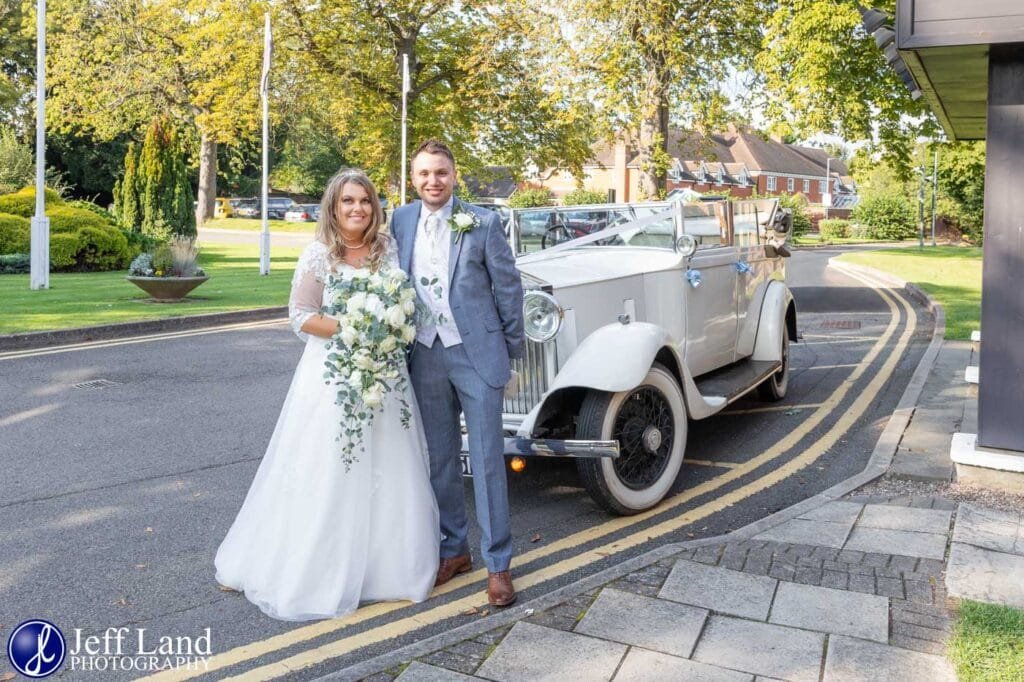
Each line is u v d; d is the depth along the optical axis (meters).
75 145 50.78
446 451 4.05
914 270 24.72
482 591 4.02
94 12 41.88
